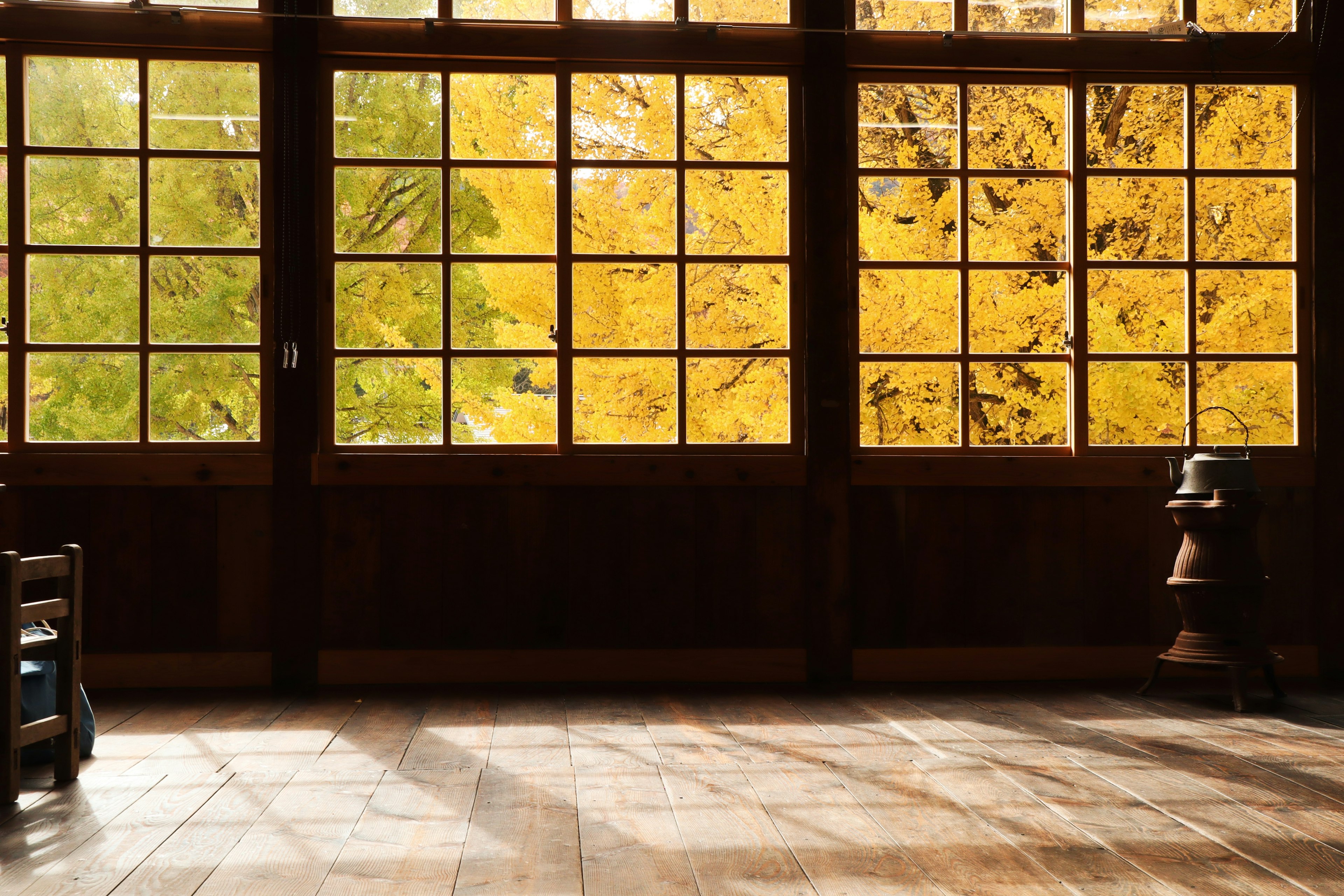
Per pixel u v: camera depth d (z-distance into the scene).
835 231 3.76
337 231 3.71
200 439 3.67
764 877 1.81
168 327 3.66
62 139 3.62
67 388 3.63
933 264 3.84
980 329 3.86
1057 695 3.50
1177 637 3.56
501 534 3.69
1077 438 3.83
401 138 3.72
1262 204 3.87
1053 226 3.87
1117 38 3.81
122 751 2.72
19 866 1.86
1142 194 3.87
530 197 3.76
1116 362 3.87
